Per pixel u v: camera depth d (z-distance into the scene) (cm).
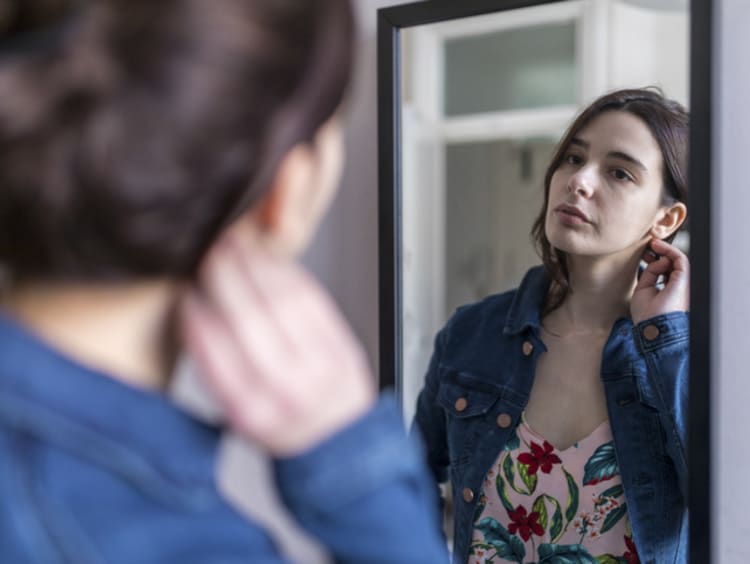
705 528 75
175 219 23
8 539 23
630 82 77
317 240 103
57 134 22
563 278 82
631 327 79
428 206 90
